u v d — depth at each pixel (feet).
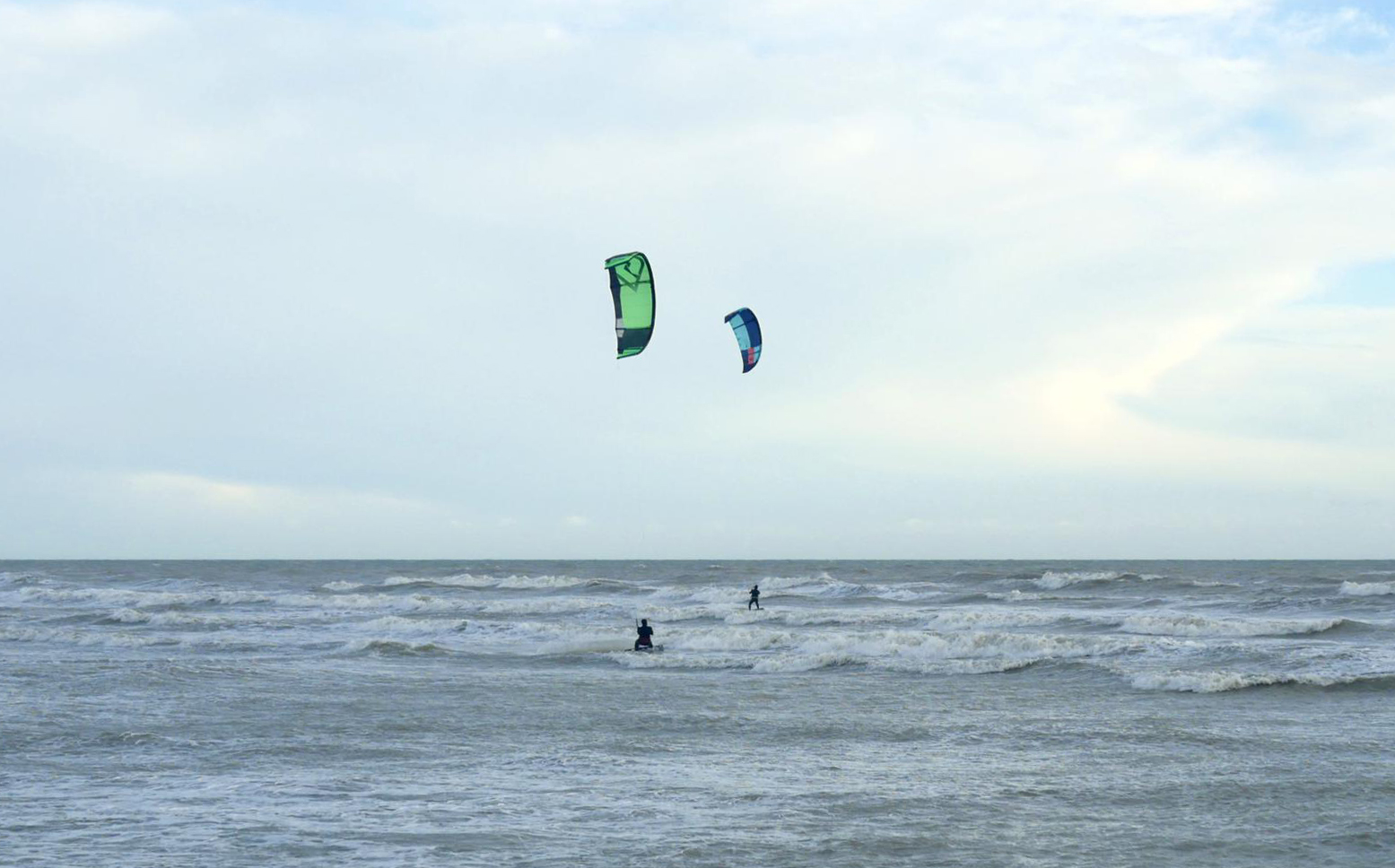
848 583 240.73
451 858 38.14
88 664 97.25
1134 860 38.22
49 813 44.62
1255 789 49.14
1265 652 96.53
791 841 40.40
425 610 175.83
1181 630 128.88
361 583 262.67
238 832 41.60
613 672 96.99
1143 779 51.47
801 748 60.03
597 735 63.77
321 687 84.69
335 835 41.22
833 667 98.07
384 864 37.45
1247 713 71.36
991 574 260.83
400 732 64.54
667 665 101.14
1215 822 43.29
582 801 46.93
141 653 112.68
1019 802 46.75
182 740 61.52
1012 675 92.32
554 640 127.95
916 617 147.95
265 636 133.18
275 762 55.57
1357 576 285.43
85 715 70.23
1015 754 58.08
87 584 270.67
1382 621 143.02
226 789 49.24
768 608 176.65
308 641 125.18
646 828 42.29
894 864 37.63
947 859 38.22
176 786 49.98
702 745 60.75
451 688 84.79
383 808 45.55
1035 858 38.37
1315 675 83.46
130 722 67.46
